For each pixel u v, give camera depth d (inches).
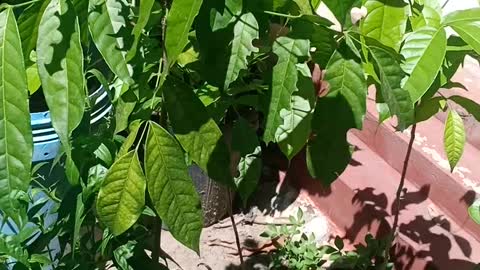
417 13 33.2
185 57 31.1
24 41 26.2
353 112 28.1
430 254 51.8
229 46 28.5
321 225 60.6
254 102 37.5
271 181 64.9
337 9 25.3
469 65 60.3
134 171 29.7
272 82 30.3
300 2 29.6
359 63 27.6
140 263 40.9
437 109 38.7
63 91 25.2
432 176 55.7
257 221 61.9
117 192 29.9
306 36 29.3
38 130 45.5
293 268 55.8
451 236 53.0
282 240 59.3
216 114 37.5
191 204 30.0
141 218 43.0
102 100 47.3
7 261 44.6
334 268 55.0
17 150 25.0
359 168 59.4
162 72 28.0
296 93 33.0
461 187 53.2
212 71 29.0
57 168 47.5
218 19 27.7
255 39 30.4
